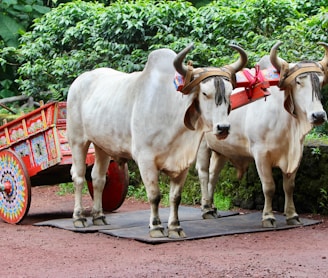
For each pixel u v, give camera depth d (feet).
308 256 20.39
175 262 19.83
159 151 23.24
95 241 23.53
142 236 23.52
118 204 29.32
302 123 24.07
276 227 25.25
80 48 42.14
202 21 38.11
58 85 41.34
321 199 28.12
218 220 27.02
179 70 21.85
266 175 25.27
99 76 26.37
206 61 37.32
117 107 24.49
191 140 23.00
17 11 49.62
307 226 25.73
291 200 25.91
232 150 26.73
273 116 24.84
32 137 27.66
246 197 30.32
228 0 40.16
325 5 40.70
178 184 23.48
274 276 18.11
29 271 19.33
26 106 44.65
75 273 18.90
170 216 23.57
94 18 40.81
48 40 42.70
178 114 22.81
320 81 23.53
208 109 21.95
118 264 19.83
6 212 27.96
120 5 39.70
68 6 41.98
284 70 23.58
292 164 24.95
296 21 36.35
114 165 29.07
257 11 37.37
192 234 23.94
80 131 26.45
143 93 23.49
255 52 34.65
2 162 28.14
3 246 22.90
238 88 26.25
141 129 23.32
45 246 22.79
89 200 34.42
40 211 31.32
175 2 39.24
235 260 19.95
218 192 31.65
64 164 27.37
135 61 38.99
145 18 39.37
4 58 46.96
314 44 33.53
